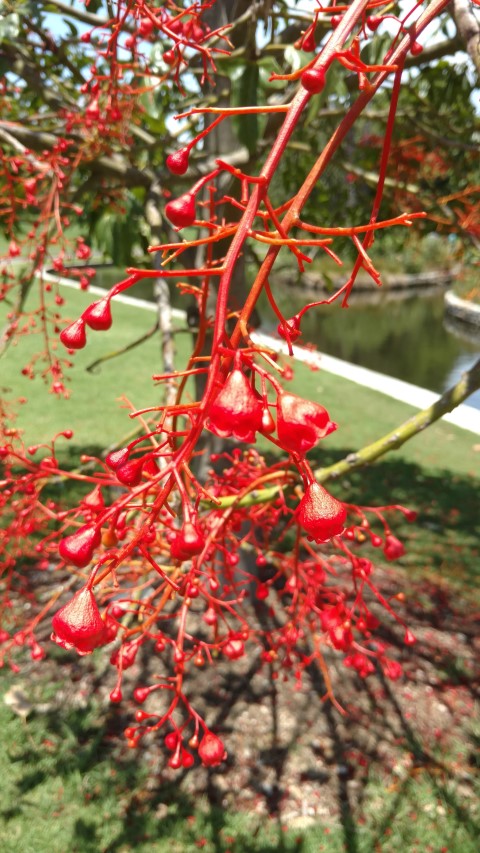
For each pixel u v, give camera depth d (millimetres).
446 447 9336
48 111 4039
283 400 715
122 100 2650
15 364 10945
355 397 11164
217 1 2961
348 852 3096
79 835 3086
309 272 25781
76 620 734
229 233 726
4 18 2908
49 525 5262
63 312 14609
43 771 3426
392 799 3406
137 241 3336
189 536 718
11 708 3793
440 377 16531
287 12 2979
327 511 728
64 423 8453
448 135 4918
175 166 807
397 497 7285
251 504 1911
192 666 4211
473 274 7574
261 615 4559
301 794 3438
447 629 4844
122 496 841
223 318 685
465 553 6004
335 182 5562
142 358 12156
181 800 3375
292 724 3854
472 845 3111
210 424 695
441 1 806
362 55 2531
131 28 2420
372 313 27797
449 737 3842
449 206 4820
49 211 2379
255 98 2396
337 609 1833
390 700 4086
